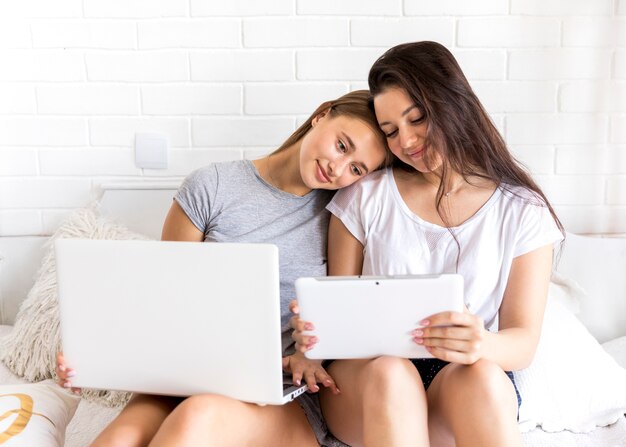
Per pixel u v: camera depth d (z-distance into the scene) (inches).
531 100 89.1
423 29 87.4
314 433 61.4
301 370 59.0
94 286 52.0
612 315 84.4
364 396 52.5
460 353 52.3
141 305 51.5
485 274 61.3
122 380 53.8
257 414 54.3
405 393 51.6
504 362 57.1
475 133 60.2
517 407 57.8
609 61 88.4
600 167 90.7
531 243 61.0
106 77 88.6
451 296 50.9
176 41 87.7
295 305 54.7
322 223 66.3
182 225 65.4
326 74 88.3
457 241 61.5
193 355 51.7
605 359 69.6
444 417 54.9
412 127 59.0
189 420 49.8
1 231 91.4
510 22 87.4
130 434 51.7
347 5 86.8
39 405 59.7
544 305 61.7
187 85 88.7
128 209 89.7
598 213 91.5
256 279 49.3
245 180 65.4
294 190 65.5
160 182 89.9
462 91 59.2
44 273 83.4
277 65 88.1
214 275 49.9
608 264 85.3
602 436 65.4
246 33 87.4
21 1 87.1
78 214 87.0
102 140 89.9
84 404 71.2
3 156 90.3
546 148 90.2
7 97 89.1
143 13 87.3
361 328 52.3
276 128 89.4
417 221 62.4
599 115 89.6
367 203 63.6
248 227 64.8
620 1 87.2
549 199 91.3
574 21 87.6
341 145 61.2
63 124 89.7
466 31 87.5
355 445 61.0
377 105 59.8
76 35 87.7
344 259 64.4
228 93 88.8
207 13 87.1
